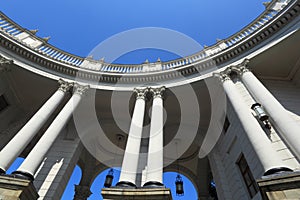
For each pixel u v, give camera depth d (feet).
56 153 49.75
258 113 35.73
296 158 29.43
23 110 60.95
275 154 28.73
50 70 55.62
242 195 39.52
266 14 54.65
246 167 40.68
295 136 30.25
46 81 54.70
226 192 44.88
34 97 59.47
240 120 37.11
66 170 45.88
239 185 41.22
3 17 59.06
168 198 28.12
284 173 25.26
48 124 58.65
